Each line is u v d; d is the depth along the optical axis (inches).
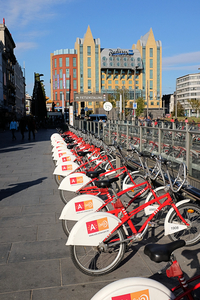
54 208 230.1
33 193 275.6
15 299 116.3
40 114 1845.5
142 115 3225.9
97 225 128.7
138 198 203.5
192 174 210.7
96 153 318.3
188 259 146.2
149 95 4234.7
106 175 250.5
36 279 130.3
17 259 148.6
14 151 601.6
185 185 169.6
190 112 3494.1
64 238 173.5
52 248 160.6
